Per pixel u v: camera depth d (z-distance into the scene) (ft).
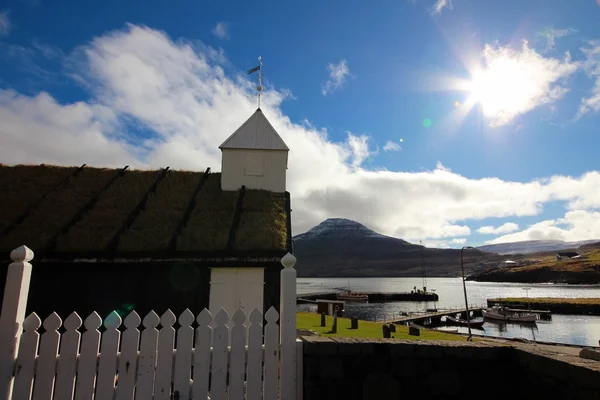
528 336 145.59
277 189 45.50
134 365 11.46
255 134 47.37
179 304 31.81
